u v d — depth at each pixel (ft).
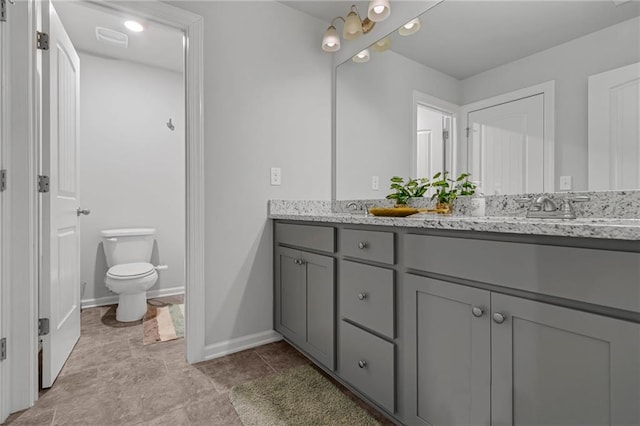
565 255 2.48
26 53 4.57
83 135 9.15
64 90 5.79
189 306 5.80
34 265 4.69
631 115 3.58
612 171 3.72
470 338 3.14
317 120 7.41
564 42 4.12
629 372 2.17
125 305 7.94
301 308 5.86
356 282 4.55
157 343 6.66
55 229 5.23
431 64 5.65
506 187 4.70
